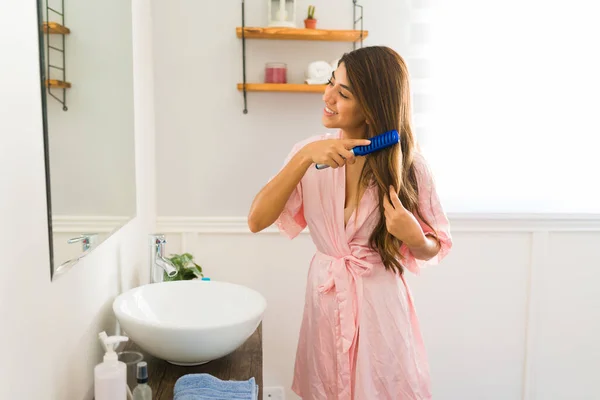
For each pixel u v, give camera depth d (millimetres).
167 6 2133
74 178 1061
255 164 2232
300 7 2193
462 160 2371
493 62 2328
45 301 936
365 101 1366
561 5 2336
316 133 2240
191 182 2221
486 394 2412
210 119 2197
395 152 1354
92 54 1180
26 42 854
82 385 1151
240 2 2152
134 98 1734
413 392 1456
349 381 1439
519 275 2361
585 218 2334
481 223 2311
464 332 2369
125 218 1529
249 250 2268
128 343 1392
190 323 1405
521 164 2398
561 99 2387
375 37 2232
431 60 2287
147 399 998
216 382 1068
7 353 792
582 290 2398
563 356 2424
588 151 2424
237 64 2178
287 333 2314
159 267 1611
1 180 766
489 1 2291
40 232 909
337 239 1459
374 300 1437
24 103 844
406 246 1523
